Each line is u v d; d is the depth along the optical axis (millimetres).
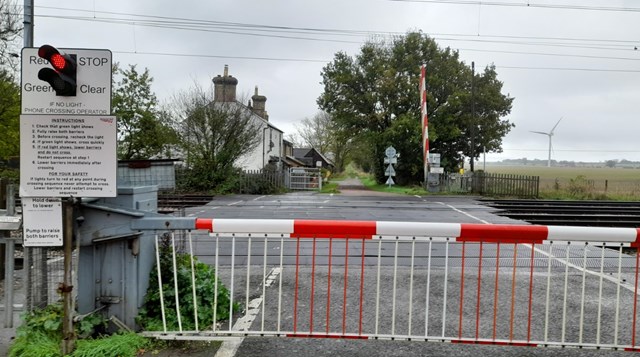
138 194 4188
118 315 4102
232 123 28062
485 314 5090
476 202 21984
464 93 38125
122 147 28219
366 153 57781
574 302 5535
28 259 4078
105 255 4086
